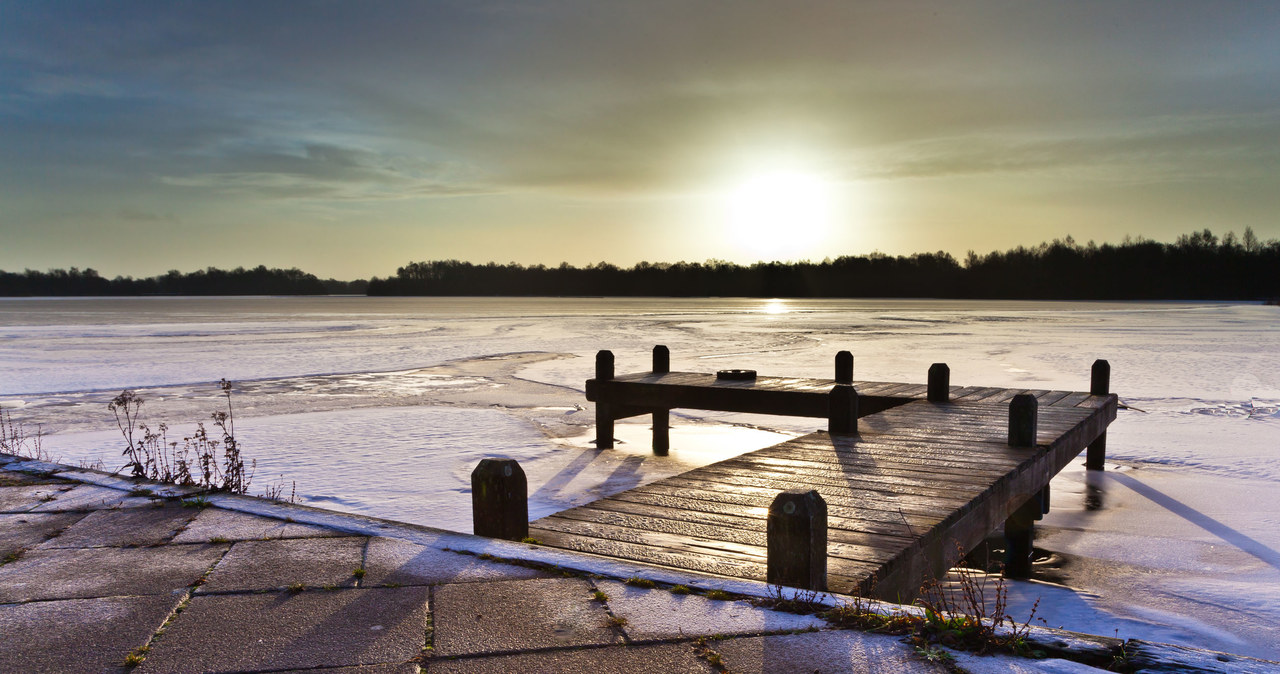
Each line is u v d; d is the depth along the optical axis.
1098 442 10.53
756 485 5.38
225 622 3.06
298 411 15.17
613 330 43.19
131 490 5.25
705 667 2.62
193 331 43.72
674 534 4.23
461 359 26.39
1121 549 7.41
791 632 2.88
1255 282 133.50
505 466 4.06
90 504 4.91
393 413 14.69
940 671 2.55
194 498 5.00
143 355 28.09
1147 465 10.77
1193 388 17.88
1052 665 2.57
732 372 11.59
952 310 78.00
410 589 3.36
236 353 28.91
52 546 4.08
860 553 3.88
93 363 24.98
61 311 85.94
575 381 20.22
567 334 39.69
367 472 9.84
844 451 6.63
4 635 2.97
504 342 34.19
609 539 4.15
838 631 2.88
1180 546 7.45
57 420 13.94
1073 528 8.12
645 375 12.51
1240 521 8.20
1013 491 5.88
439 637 2.88
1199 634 5.37
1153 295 138.88
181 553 3.92
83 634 2.97
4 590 3.45
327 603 3.22
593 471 10.16
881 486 5.34
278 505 4.79
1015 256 164.50
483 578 3.47
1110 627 5.49
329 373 22.28
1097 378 10.72
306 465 10.21
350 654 2.76
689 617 3.02
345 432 12.69
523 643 2.82
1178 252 143.88
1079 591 6.32
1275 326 44.00
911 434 7.49
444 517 7.84
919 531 4.27
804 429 13.41
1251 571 6.72
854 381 11.75
